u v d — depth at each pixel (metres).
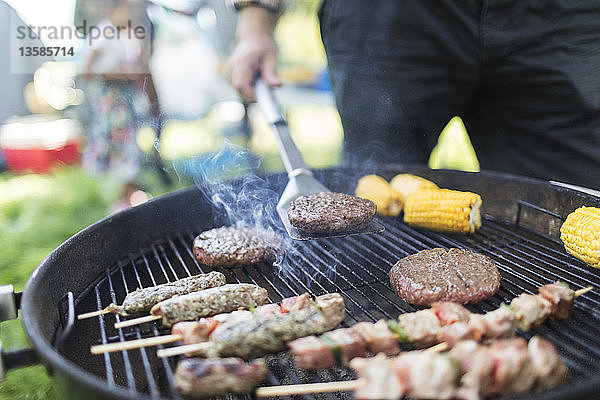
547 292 1.62
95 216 4.87
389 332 1.46
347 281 2.00
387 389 1.21
